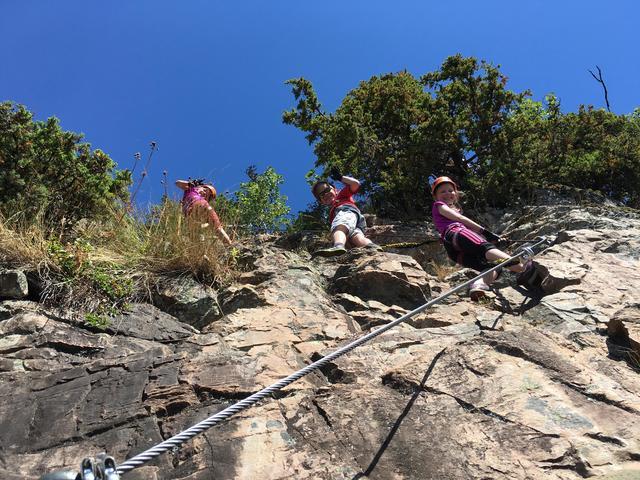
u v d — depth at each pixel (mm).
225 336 4707
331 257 6820
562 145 11969
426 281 5879
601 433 3168
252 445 3223
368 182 12156
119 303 5094
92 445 3340
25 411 3596
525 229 8766
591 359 4012
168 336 4742
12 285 4953
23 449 3309
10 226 5805
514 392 3545
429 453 3129
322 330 4805
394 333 4598
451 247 5914
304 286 5672
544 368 3781
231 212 7680
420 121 12242
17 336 4465
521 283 5789
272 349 4383
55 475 2133
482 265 5754
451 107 12492
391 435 3275
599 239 6555
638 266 5945
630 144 11875
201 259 5770
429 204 11594
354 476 2984
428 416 3418
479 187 10977
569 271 5621
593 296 5184
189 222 6086
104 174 7316
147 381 3891
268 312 5125
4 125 6648
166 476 3068
